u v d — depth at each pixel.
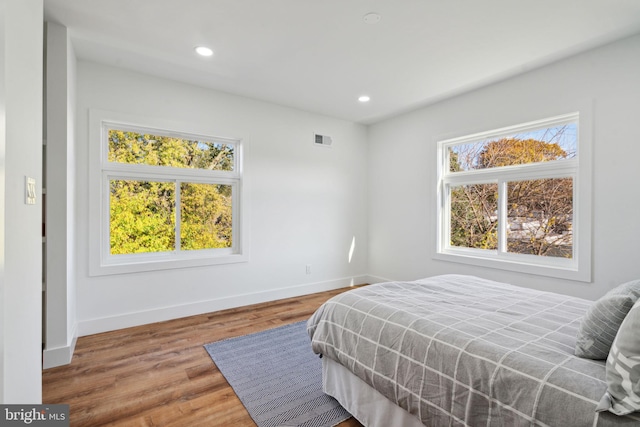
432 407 1.24
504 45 2.47
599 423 0.86
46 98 2.22
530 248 3.09
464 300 1.80
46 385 2.00
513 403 1.03
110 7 2.04
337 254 4.50
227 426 1.64
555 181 2.91
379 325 1.56
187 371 2.19
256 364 2.30
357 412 1.65
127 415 1.72
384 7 2.02
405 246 4.21
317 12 2.08
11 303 1.02
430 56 2.66
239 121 3.61
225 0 1.97
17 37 1.10
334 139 4.43
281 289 3.98
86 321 2.78
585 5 1.97
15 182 1.07
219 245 3.62
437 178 3.80
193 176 3.43
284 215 3.99
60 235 2.27
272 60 2.76
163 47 2.55
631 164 2.36
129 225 3.09
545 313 1.57
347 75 3.05
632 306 1.04
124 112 2.95
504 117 3.13
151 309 3.10
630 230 2.36
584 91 2.58
